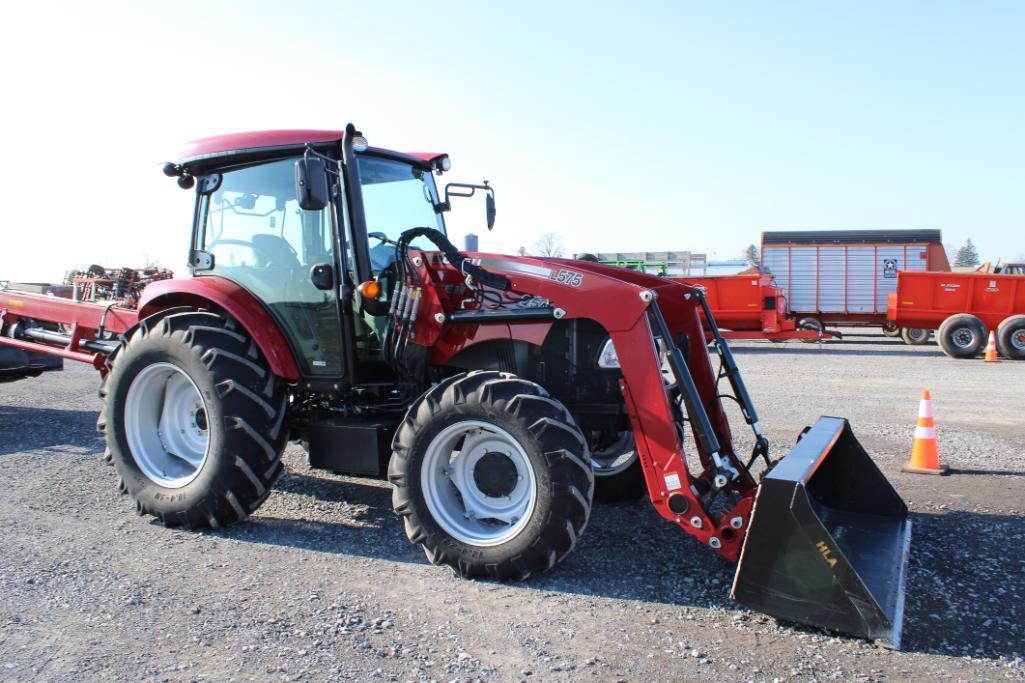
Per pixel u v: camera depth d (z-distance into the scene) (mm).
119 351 4816
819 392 10445
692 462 6238
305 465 6062
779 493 3141
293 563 3928
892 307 17875
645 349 3695
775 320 17781
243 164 4770
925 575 3791
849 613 3055
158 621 3225
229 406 4297
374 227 4719
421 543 3832
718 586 3646
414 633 3135
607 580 3715
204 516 4371
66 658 2893
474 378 3781
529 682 2746
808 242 20906
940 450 6773
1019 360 15469
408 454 3814
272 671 2811
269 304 4648
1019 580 3729
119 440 4645
